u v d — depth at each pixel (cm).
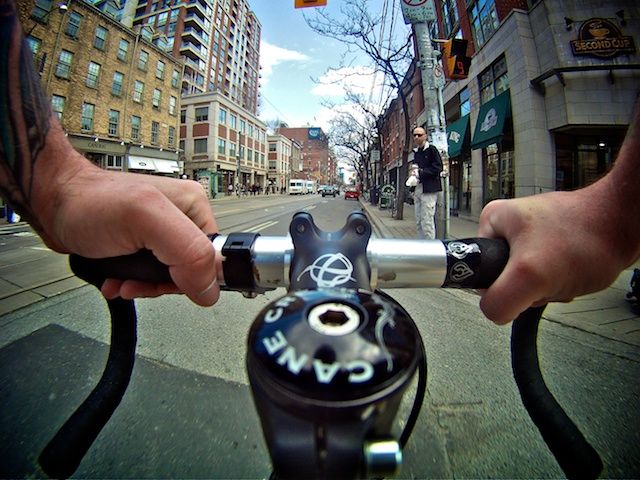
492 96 974
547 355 241
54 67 1648
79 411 67
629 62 692
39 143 52
